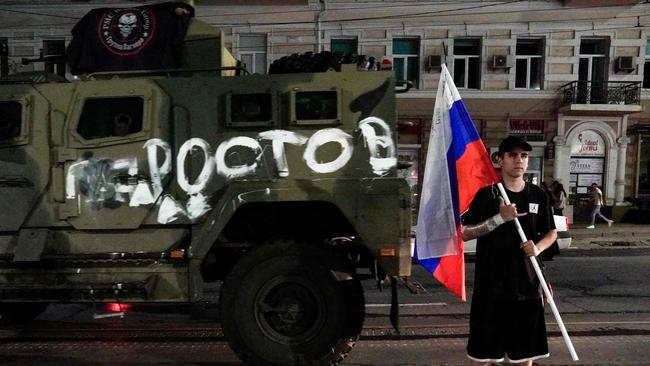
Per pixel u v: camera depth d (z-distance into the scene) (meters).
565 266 9.72
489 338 3.15
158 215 3.98
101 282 3.97
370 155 3.90
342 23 18.44
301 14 18.38
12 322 5.42
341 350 3.83
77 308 6.14
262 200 3.85
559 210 15.30
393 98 3.91
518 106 18.44
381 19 18.42
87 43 4.57
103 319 5.66
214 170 3.97
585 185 18.61
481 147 3.31
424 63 18.53
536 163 18.58
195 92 4.01
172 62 4.57
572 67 18.38
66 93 4.05
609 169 18.33
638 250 12.38
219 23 18.41
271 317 3.91
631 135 18.48
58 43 18.78
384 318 5.72
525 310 3.11
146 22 4.58
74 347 4.68
